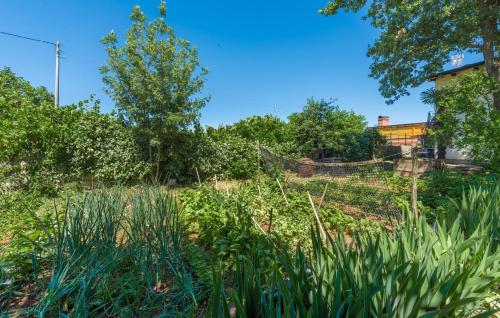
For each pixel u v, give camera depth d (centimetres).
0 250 318
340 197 621
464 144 744
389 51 1231
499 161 702
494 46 1130
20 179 831
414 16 1108
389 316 144
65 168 958
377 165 624
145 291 265
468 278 175
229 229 402
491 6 980
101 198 369
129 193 442
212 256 306
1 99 882
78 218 295
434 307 156
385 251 203
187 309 241
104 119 1049
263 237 359
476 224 275
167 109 1023
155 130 1020
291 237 423
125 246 303
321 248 199
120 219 327
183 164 1162
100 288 246
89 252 274
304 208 592
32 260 263
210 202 623
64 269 243
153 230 309
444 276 175
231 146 1334
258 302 157
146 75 992
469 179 755
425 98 1116
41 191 845
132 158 1056
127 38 991
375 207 540
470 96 761
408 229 249
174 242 305
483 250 215
